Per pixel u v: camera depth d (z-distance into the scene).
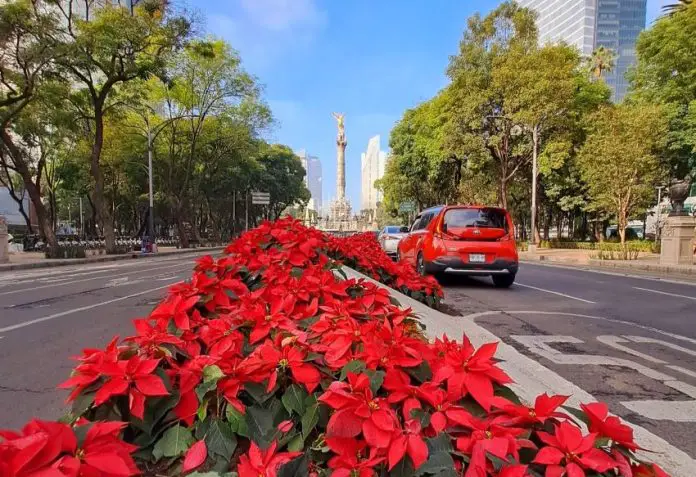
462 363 1.67
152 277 13.06
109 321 6.62
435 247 9.23
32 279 12.74
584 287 10.33
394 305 3.26
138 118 31.41
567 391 3.61
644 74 25.16
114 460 1.18
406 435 1.34
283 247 4.44
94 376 1.56
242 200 54.31
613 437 1.37
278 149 54.72
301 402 1.72
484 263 9.16
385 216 69.81
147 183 39.44
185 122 33.09
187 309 2.49
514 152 27.06
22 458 1.01
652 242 26.50
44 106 21.30
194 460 1.43
